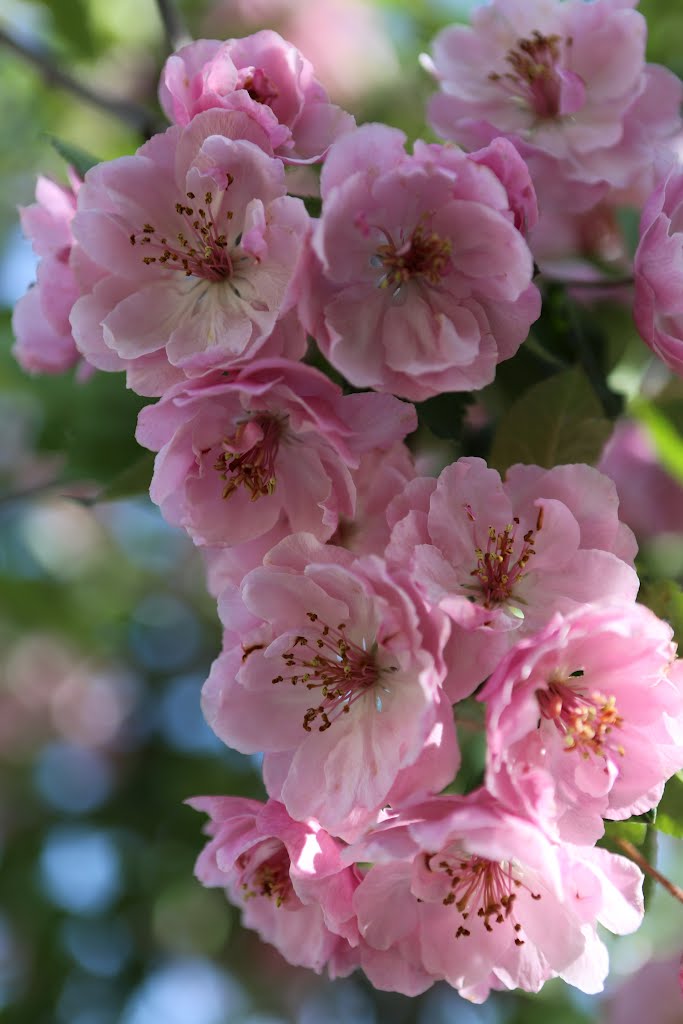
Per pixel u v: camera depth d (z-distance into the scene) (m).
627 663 0.57
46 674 0.99
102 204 0.59
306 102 0.59
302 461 0.58
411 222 0.57
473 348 0.57
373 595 0.56
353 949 0.60
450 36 0.64
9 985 0.82
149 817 0.84
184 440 0.58
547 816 0.55
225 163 0.58
